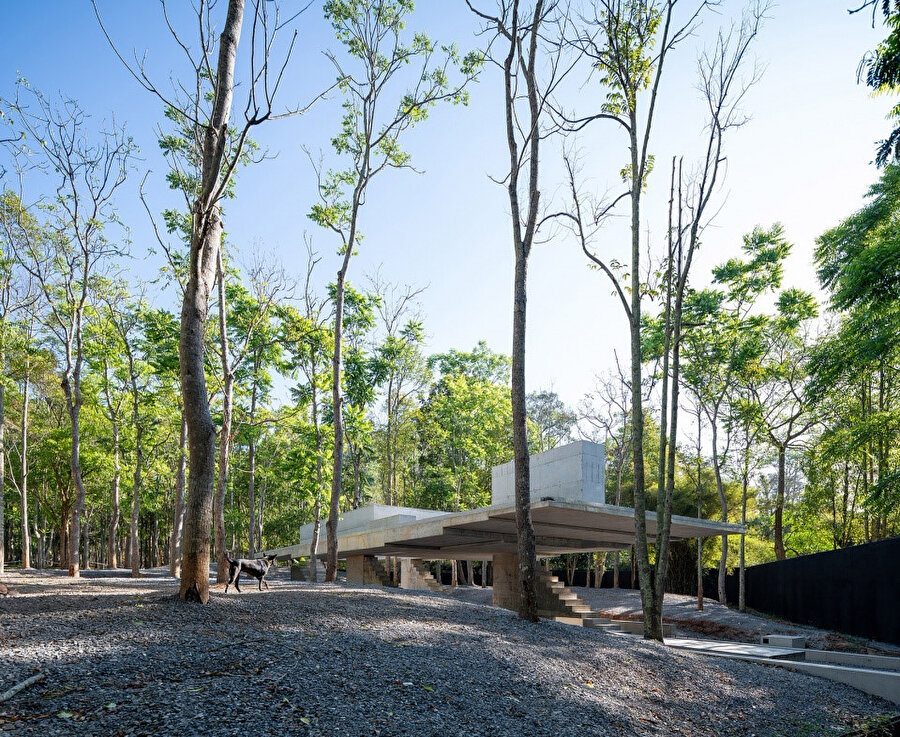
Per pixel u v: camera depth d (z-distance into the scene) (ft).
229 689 18.84
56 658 19.92
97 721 15.92
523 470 41.96
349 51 64.64
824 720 31.86
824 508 107.76
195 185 58.23
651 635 43.88
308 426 79.15
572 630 39.81
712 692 31.73
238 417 83.92
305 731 17.06
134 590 38.91
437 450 137.90
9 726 15.16
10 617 26.27
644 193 49.16
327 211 68.23
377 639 27.58
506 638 32.68
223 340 59.52
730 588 110.22
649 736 23.72
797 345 101.60
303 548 110.63
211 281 36.81
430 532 66.54
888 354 68.95
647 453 127.75
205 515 32.58
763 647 52.19
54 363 86.63
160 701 17.38
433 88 66.08
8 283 71.82
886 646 57.57
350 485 128.67
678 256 47.34
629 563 138.21
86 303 74.13
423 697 21.43
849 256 75.05
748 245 94.22
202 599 31.63
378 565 90.38
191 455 32.91
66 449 109.29
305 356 81.41
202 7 42.45
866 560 62.90
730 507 121.19
